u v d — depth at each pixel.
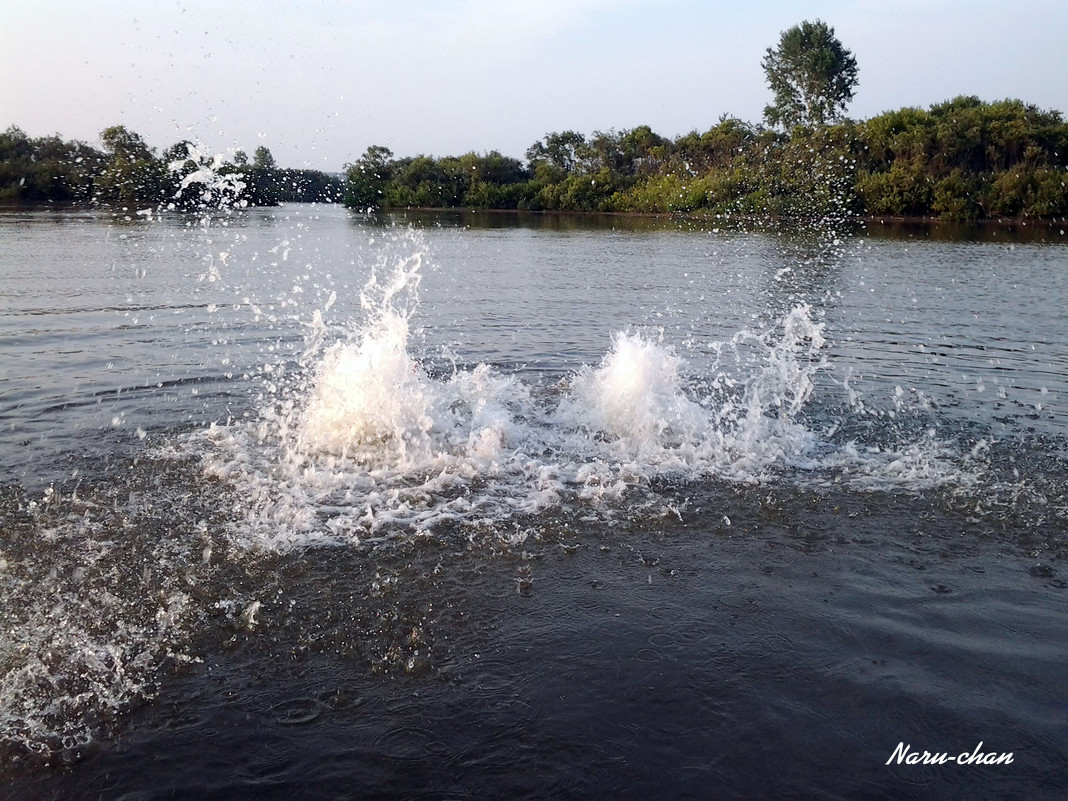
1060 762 2.91
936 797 2.76
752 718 3.12
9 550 4.27
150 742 3.00
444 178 54.94
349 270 17.00
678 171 44.78
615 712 3.15
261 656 3.49
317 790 2.77
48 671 3.38
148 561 4.22
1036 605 3.90
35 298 12.04
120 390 7.06
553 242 26.66
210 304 11.96
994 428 6.41
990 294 14.44
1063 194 33.81
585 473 5.46
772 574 4.20
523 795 2.75
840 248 23.88
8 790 2.78
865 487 5.27
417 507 4.93
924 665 3.44
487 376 7.71
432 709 3.17
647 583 4.11
